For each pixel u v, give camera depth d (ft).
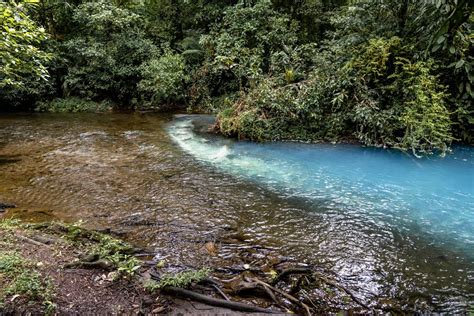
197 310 7.38
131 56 38.27
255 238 11.01
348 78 23.43
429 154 20.81
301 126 24.52
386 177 17.08
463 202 14.15
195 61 40.70
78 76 37.11
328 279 8.85
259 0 37.27
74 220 11.91
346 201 14.16
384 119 21.86
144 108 38.52
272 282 8.59
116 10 37.32
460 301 8.12
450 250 10.51
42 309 6.74
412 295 8.32
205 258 9.73
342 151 21.53
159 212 12.75
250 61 33.12
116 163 18.71
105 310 7.04
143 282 8.10
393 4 24.36
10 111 35.24
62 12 38.91
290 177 16.93
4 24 10.14
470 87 21.53
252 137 24.12
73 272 8.16
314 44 31.12
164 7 43.34
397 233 11.55
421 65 21.17
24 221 11.68
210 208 13.23
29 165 18.10
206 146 22.52
